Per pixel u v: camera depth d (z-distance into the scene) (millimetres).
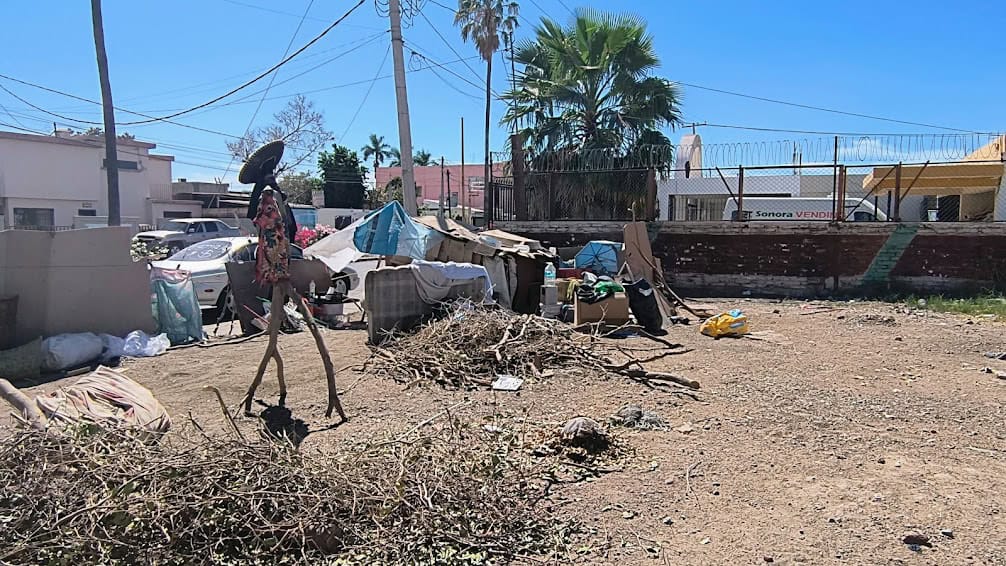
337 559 3369
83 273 8578
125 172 37125
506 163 21375
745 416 5867
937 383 7078
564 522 3873
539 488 4277
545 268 11766
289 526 3404
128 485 3422
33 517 3377
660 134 20188
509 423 5543
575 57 20328
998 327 10648
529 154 20656
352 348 8789
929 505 4102
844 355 8484
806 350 8820
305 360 8133
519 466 4488
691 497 4227
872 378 7285
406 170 15023
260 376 6102
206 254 12914
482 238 13727
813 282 15711
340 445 5023
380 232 11594
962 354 8578
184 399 6496
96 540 3170
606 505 4102
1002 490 4328
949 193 19625
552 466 4605
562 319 10539
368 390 6766
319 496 3574
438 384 6941
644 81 20375
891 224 15133
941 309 12805
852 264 15492
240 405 6102
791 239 15805
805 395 6570
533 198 19688
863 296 15008
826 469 4676
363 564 3338
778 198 20672
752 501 4172
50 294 8344
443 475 3955
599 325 9797
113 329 8797
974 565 3414
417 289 9008
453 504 3801
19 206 32719
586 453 4848
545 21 20828
